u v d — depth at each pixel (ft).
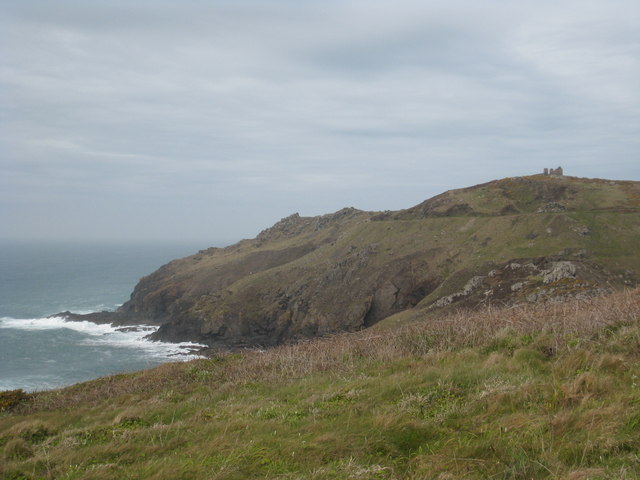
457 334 40.19
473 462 16.10
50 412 42.98
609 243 183.01
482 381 26.11
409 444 19.03
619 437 16.14
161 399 40.16
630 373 23.47
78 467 20.88
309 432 21.67
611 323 33.32
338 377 34.94
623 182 275.18
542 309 43.14
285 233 386.93
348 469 16.61
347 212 375.86
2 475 21.12
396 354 38.86
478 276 171.01
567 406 20.26
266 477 16.74
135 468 19.56
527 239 197.16
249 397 34.09
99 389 50.67
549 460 15.42
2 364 166.20
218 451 20.31
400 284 198.90
